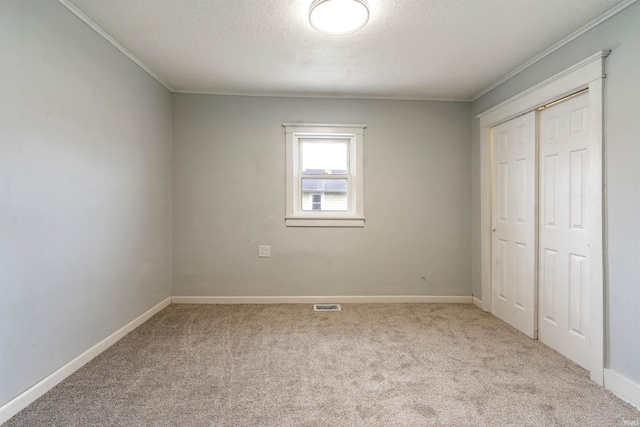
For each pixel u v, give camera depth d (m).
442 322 2.95
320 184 3.60
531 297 2.61
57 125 1.86
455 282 3.54
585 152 2.14
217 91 3.39
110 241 2.38
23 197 1.64
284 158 3.49
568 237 2.28
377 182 3.53
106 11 1.99
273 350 2.36
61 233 1.90
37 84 1.72
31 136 1.69
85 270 2.11
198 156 3.43
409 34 2.22
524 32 2.18
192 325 2.84
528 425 1.56
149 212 2.96
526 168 2.69
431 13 1.97
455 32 2.19
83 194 2.08
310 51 2.49
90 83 2.13
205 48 2.46
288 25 2.13
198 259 3.45
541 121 2.55
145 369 2.07
